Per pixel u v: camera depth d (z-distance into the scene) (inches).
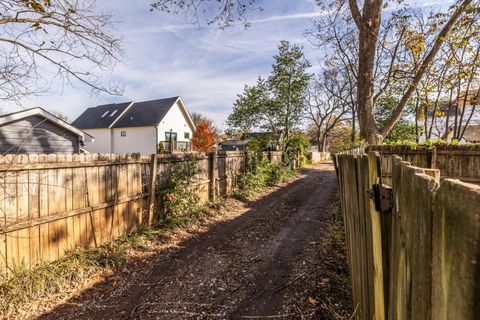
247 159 408.8
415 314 33.0
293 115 656.4
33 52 157.9
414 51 270.8
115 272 150.9
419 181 31.3
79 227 163.8
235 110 662.5
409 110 523.5
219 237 206.7
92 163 170.9
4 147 353.1
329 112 1110.4
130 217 201.3
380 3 232.1
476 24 240.7
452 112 485.4
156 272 151.6
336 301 111.7
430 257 27.7
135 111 940.0
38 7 144.4
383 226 56.1
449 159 237.0
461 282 20.5
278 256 167.0
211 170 305.6
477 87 354.3
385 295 55.8
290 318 106.0
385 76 274.4
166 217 232.7
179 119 948.0
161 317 112.0
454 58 276.8
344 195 126.3
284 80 632.4
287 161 576.1
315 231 209.5
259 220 248.7
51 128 406.6
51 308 118.8
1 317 110.5
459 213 20.7
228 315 111.6
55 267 140.1
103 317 112.7
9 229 127.9
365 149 254.1
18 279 126.0
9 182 129.6
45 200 145.4
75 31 161.3
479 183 225.6
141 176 211.8
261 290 129.0
